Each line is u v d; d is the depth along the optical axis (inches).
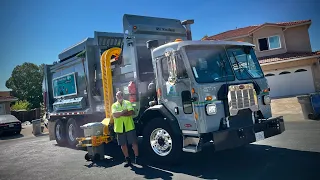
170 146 225.6
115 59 283.3
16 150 420.5
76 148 369.7
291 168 191.0
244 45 239.8
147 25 274.1
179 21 316.8
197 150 197.0
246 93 211.5
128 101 241.1
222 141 188.7
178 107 215.2
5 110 1109.7
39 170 262.8
